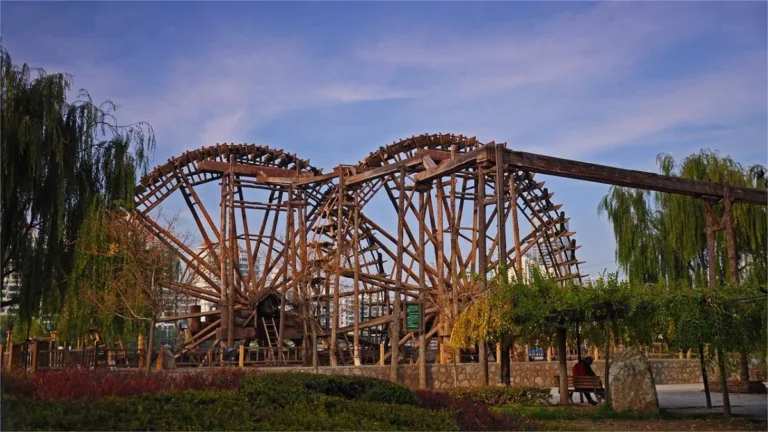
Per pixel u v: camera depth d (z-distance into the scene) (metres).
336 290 30.83
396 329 24.92
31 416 8.62
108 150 23.00
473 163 22.05
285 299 33.28
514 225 29.25
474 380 25.08
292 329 34.28
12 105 19.61
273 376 13.11
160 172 35.12
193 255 33.62
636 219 34.50
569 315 16.80
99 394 11.12
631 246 34.19
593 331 18.80
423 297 27.02
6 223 19.78
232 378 14.98
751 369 28.55
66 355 22.47
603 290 16.12
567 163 21.38
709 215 23.88
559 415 15.44
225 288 33.84
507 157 20.59
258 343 35.28
